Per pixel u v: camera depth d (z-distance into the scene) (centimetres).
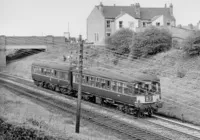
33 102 3250
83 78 3384
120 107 2891
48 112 2798
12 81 4941
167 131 2217
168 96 3159
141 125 2392
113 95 2928
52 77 3988
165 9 6888
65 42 7456
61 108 2948
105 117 2612
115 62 4903
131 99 2703
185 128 2316
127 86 2742
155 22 6525
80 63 2194
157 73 3975
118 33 5350
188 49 4038
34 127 1816
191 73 3659
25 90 4025
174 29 4816
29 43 7381
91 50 5684
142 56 4669
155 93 2789
